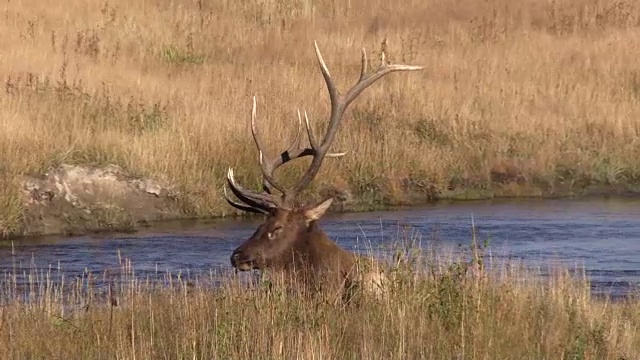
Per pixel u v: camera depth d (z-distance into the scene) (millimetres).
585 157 47719
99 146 41188
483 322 20547
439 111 49500
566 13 70812
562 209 42656
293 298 20688
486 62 58812
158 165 41188
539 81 55969
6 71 49750
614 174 47438
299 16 68500
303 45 61750
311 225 21672
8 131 40156
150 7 66188
